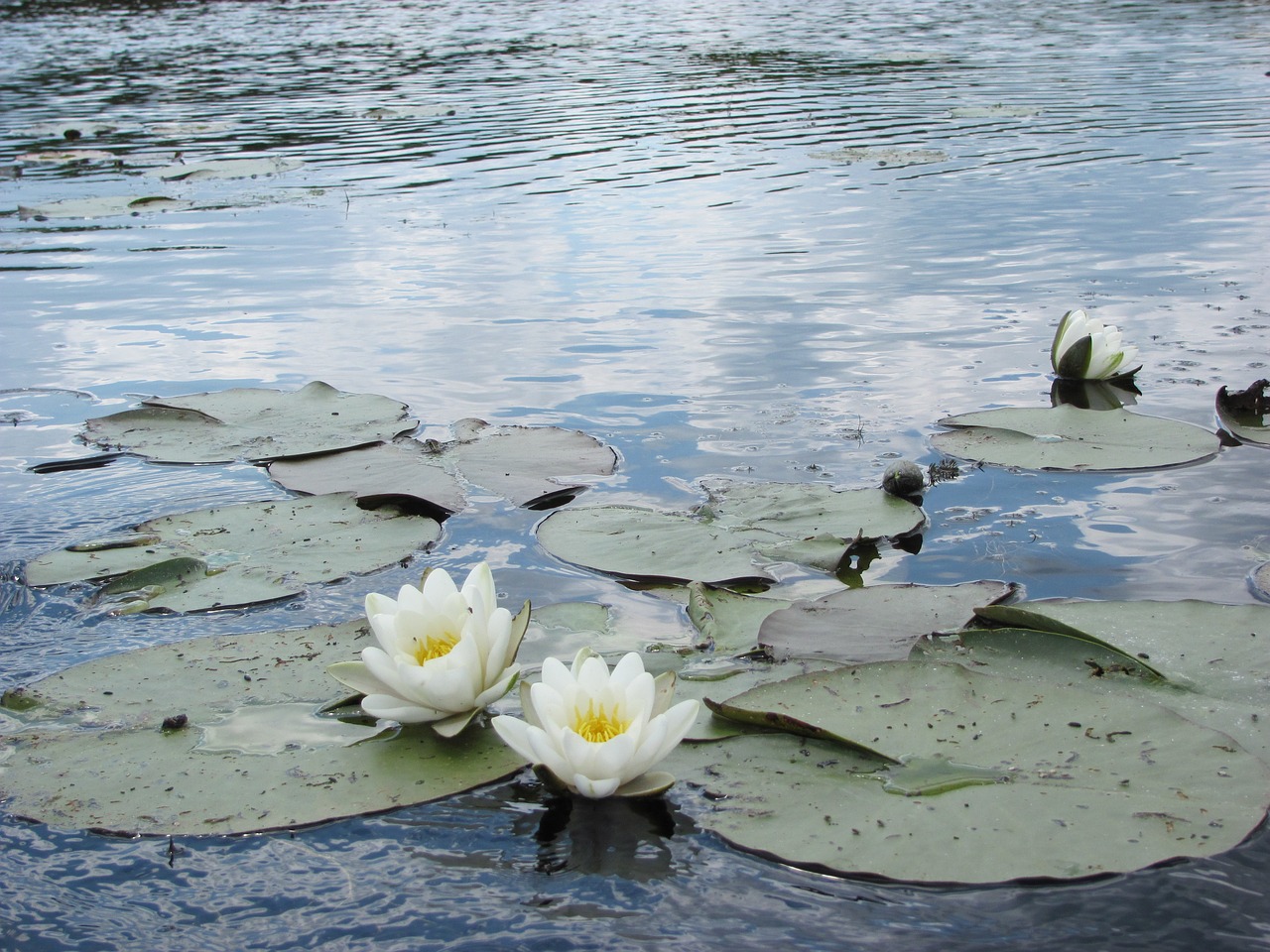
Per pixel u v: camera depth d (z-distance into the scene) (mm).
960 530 3133
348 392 4496
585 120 11891
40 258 7078
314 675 2445
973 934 1669
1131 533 3064
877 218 7477
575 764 1981
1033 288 5715
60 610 2807
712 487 3471
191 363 4945
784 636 2551
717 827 1926
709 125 11484
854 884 1780
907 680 2293
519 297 5969
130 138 11625
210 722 2283
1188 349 4664
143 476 3705
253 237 7535
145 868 1867
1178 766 1995
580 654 2172
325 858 1885
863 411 4145
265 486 3600
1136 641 2418
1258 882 1742
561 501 3428
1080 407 4078
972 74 14508
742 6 25453
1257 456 3576
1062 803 1920
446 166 9820
